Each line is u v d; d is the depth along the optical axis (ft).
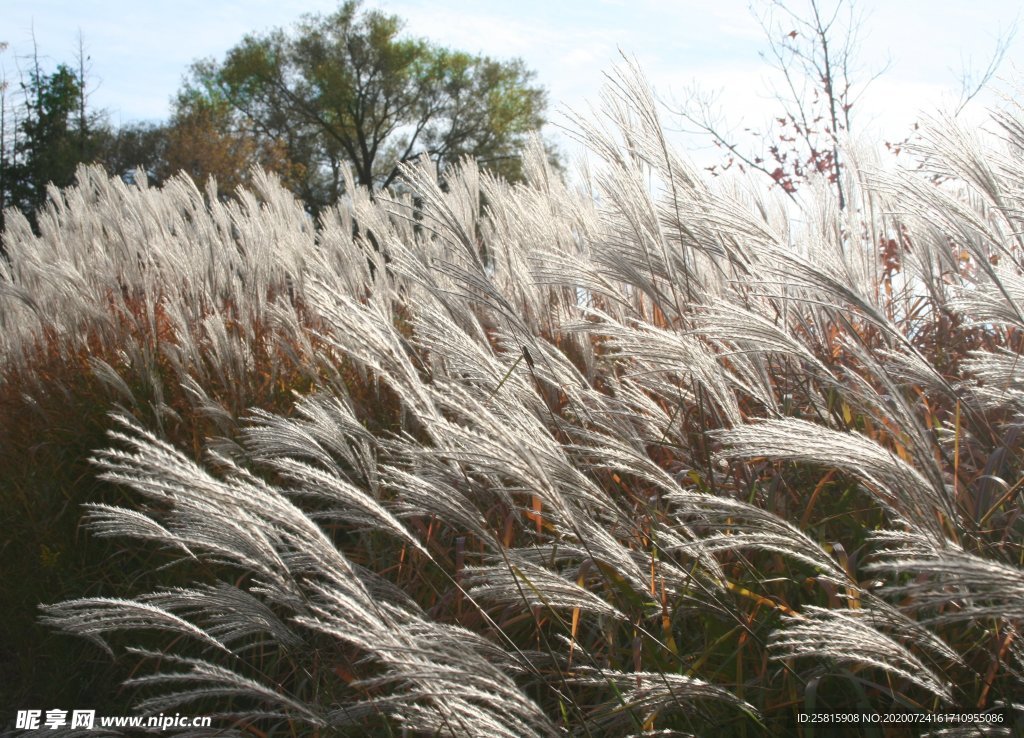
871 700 7.62
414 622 7.83
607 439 8.65
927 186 8.71
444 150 106.63
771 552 8.80
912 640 7.12
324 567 7.34
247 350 17.92
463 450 7.21
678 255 11.05
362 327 8.12
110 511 8.29
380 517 7.91
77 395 18.38
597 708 7.88
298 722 10.34
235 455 13.60
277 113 109.81
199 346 19.19
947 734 6.34
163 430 15.84
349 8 104.88
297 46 106.42
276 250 19.45
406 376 8.17
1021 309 8.54
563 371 10.50
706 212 9.82
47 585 14.26
